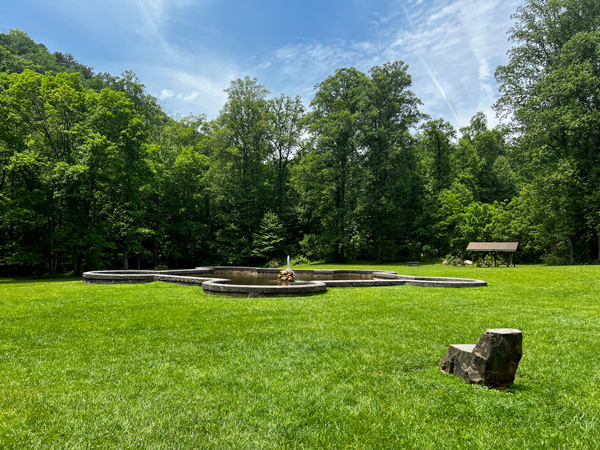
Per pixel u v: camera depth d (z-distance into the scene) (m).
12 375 4.59
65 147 27.47
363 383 4.40
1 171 26.38
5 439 3.10
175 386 4.28
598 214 25.94
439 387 4.29
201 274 18.78
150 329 7.07
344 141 37.56
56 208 27.47
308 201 40.12
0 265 29.31
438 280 15.41
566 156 28.77
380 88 36.56
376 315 8.52
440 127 45.50
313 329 7.09
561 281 16.64
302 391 4.15
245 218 39.34
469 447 3.09
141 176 30.69
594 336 6.70
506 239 34.66
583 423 3.49
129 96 42.97
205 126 48.94
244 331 6.91
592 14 29.44
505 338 4.25
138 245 32.06
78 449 2.99
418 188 43.59
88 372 4.72
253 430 3.34
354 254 40.66
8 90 25.61
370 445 3.11
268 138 42.03
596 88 26.06
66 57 64.88
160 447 3.03
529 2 31.20
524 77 32.19
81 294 11.78
